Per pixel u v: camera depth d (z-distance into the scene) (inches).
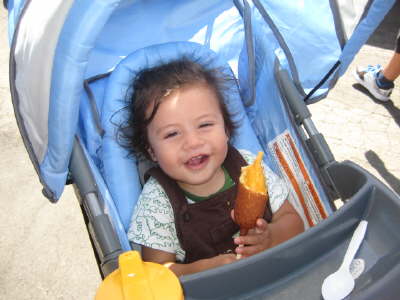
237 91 64.1
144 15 60.5
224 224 55.6
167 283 34.3
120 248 44.2
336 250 40.5
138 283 33.5
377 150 100.7
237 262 36.7
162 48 59.8
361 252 39.4
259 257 37.0
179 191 56.0
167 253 53.7
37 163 49.5
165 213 55.0
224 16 64.3
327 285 36.0
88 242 81.7
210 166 53.8
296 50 60.7
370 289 33.9
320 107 111.7
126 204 56.8
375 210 41.1
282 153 61.9
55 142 44.9
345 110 111.0
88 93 57.7
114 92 57.4
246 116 65.3
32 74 41.6
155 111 53.0
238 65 66.6
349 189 48.3
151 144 55.2
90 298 73.9
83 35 39.4
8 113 107.6
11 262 78.8
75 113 43.4
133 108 55.9
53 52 39.8
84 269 77.8
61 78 40.7
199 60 60.7
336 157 98.7
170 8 61.4
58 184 50.0
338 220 39.9
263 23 61.9
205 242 55.0
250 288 37.8
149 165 61.5
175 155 52.7
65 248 80.9
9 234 83.2
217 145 53.6
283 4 57.5
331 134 104.3
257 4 59.1
